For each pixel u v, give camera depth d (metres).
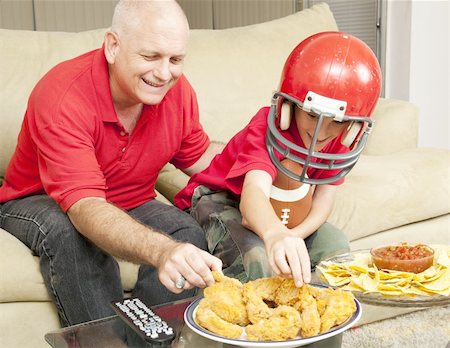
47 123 1.45
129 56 1.44
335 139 1.34
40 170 1.48
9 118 1.83
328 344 0.95
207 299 0.98
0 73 1.86
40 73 1.90
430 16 2.78
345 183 1.84
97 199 1.38
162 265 1.09
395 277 1.10
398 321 1.02
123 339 0.99
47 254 1.44
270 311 0.94
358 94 1.19
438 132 2.88
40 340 1.47
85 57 1.58
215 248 1.46
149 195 1.72
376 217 1.81
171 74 1.46
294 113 1.29
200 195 1.61
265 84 2.18
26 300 1.47
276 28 2.29
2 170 1.85
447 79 2.86
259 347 0.90
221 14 4.00
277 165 1.31
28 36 1.95
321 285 1.11
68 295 1.44
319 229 1.48
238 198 1.54
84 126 1.47
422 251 1.17
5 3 3.99
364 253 1.28
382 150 2.17
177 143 1.68
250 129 1.46
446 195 1.92
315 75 1.19
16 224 1.54
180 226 1.55
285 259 1.04
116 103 1.54
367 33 2.96
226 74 2.14
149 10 1.42
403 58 2.81
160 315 1.04
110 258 1.48
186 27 1.46
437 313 1.04
